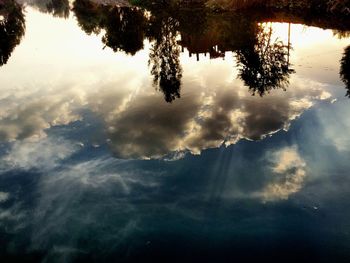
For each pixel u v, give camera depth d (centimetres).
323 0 2941
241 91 1620
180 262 757
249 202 914
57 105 1617
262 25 2812
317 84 1572
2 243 842
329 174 982
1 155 1212
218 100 1541
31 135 1347
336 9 2797
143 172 1080
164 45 2667
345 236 786
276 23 2836
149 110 1498
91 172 1095
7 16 4675
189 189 989
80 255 796
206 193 964
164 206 930
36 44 3119
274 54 2088
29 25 4494
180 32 3005
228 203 919
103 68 2211
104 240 833
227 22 3130
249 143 1180
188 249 788
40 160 1174
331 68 1736
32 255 804
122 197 977
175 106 1518
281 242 784
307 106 1380
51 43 3136
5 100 1709
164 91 1717
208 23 3180
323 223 826
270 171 1026
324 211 859
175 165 1100
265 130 1248
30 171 1117
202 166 1084
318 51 2027
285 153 1102
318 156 1066
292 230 814
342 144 1113
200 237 818
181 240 815
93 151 1212
